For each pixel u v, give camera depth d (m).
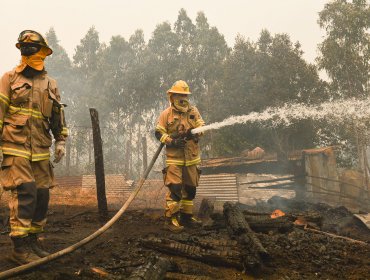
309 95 23.19
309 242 4.09
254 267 3.17
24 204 3.17
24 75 3.41
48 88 3.48
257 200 10.13
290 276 3.17
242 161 15.82
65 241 4.14
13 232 3.14
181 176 5.02
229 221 4.22
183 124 5.07
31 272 2.96
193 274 3.08
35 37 3.41
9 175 3.22
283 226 4.43
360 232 5.69
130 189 20.48
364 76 22.59
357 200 12.25
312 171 12.67
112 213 6.16
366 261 3.63
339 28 23.45
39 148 3.39
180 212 5.23
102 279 2.84
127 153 32.03
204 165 16.52
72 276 2.90
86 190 18.88
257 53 24.66
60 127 3.59
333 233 5.22
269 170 15.31
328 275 3.24
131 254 3.48
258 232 4.43
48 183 3.49
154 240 3.62
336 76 23.22
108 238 4.31
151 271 2.73
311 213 5.27
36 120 3.37
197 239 3.81
